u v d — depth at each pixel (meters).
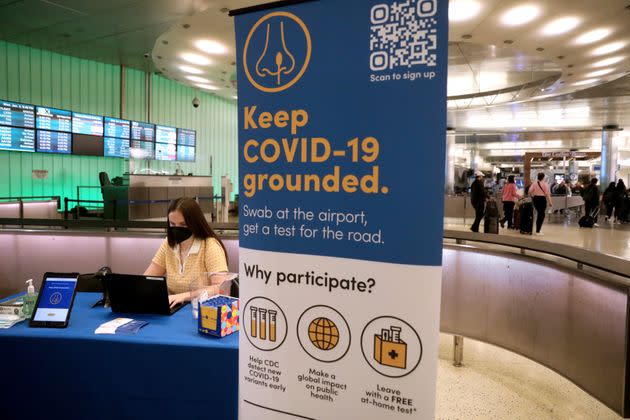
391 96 1.10
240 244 1.36
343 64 1.15
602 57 8.13
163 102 13.07
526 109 13.09
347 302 1.20
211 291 2.40
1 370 1.91
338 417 1.24
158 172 9.90
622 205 11.66
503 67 10.09
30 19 7.66
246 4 6.34
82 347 1.86
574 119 14.84
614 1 5.79
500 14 6.21
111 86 11.46
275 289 1.30
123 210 8.90
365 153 1.14
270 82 1.25
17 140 9.45
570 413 2.56
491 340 2.96
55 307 2.06
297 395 1.29
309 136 1.20
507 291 2.84
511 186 10.32
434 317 1.10
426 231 1.10
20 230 4.21
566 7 6.00
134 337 1.86
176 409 1.82
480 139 18.25
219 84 11.58
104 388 1.87
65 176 10.60
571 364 2.34
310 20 1.18
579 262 2.30
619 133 17.44
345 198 1.17
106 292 2.32
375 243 1.15
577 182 14.94
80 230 4.18
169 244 2.70
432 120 1.07
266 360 1.33
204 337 1.86
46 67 9.97
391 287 1.14
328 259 1.21
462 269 3.13
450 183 15.83
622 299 2.00
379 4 1.10
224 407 1.78
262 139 1.28
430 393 1.12
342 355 1.22
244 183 1.33
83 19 7.59
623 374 1.98
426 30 1.06
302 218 1.24
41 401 1.91
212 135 15.08
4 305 2.29
